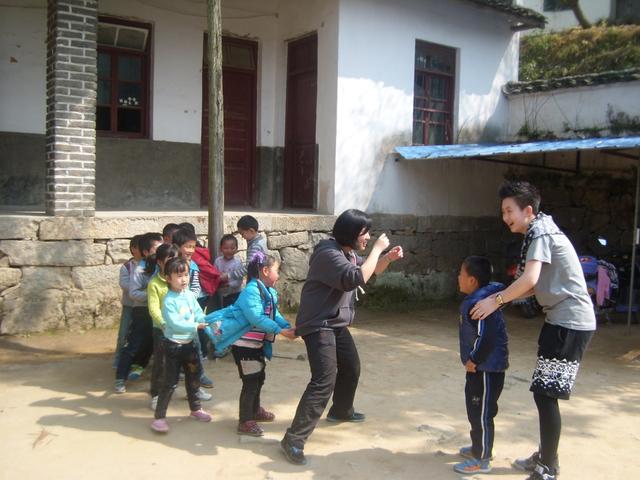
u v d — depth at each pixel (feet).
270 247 26.35
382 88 29.84
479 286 12.14
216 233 19.63
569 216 35.04
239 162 33.71
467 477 11.79
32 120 27.25
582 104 32.78
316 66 31.01
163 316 13.73
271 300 13.50
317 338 12.55
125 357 16.19
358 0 28.76
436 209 32.40
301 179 32.55
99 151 28.84
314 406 12.27
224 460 12.26
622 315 30.35
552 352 11.10
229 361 19.48
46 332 21.54
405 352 21.58
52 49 21.58
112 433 13.43
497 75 35.35
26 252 21.01
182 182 31.04
